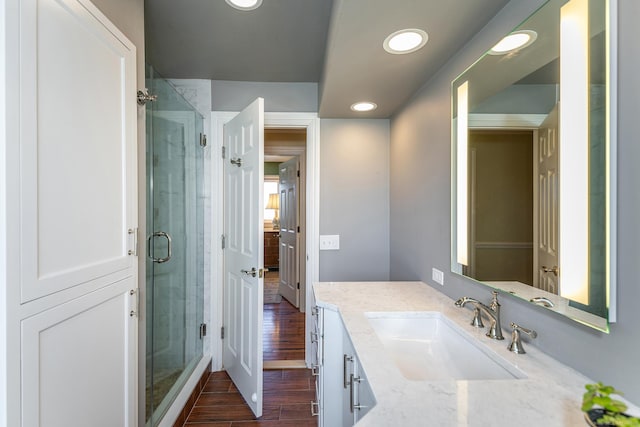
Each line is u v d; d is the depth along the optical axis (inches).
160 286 77.1
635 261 27.0
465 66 54.7
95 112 41.9
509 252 42.1
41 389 33.0
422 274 75.5
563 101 33.8
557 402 28.7
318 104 97.5
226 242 98.7
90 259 40.8
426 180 72.4
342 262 102.0
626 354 27.7
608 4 28.5
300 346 118.1
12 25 29.6
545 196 36.9
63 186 36.1
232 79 97.7
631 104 27.2
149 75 70.6
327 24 68.2
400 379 33.2
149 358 66.7
